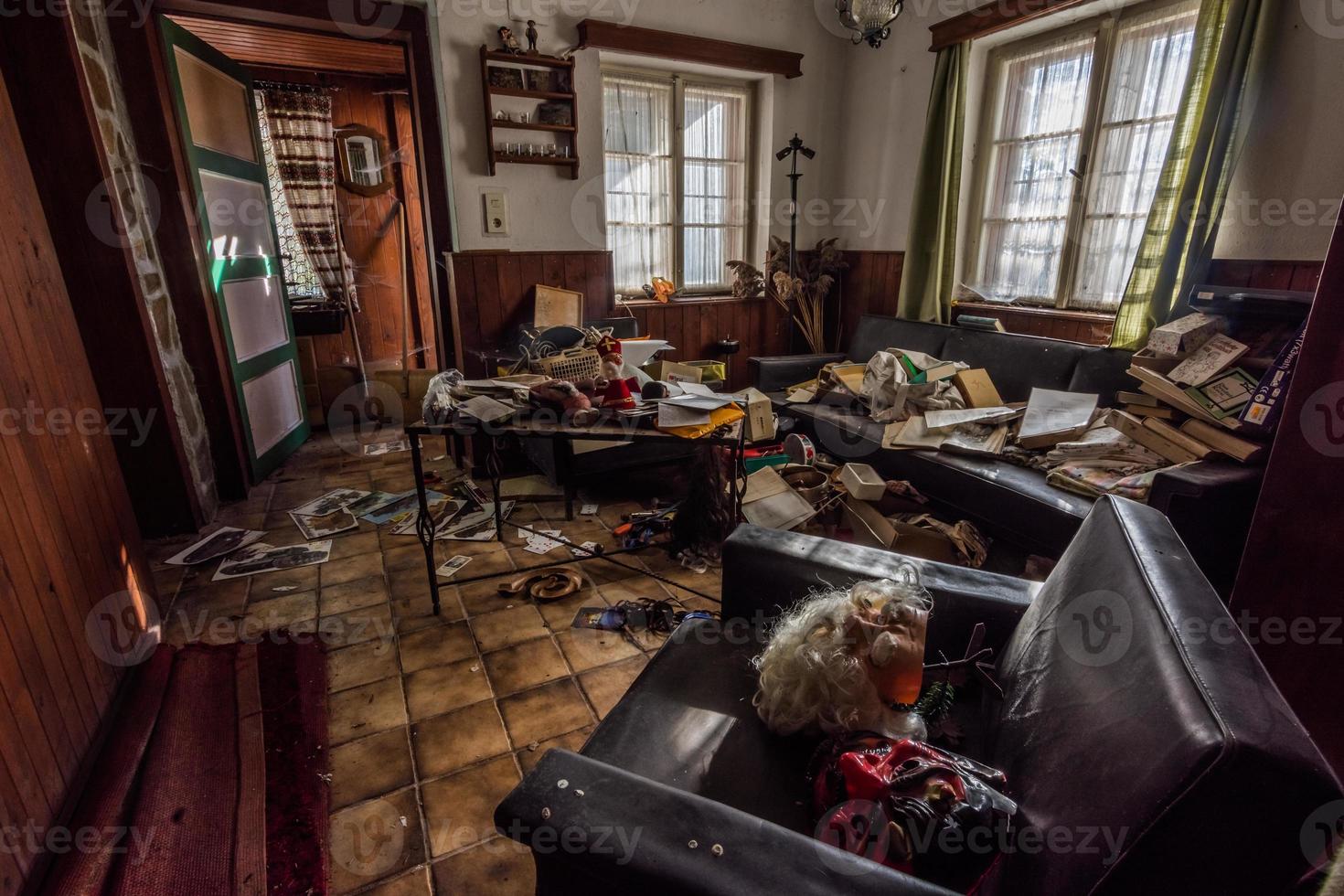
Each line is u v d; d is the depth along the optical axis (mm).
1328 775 518
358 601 2275
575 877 781
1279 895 537
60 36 2189
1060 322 3254
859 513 2525
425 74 3221
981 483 2363
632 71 3938
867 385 3119
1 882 1128
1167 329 2377
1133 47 2863
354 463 3695
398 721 1707
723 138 4355
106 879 1241
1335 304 1391
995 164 3564
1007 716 969
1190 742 551
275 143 4203
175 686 1802
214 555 2582
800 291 4363
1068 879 626
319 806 1438
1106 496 1097
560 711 1745
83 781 1457
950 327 3324
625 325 3723
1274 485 1531
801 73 4227
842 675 990
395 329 4805
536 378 2332
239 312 3285
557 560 2559
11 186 1595
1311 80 2252
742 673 1253
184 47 2902
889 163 4105
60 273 1792
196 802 1424
